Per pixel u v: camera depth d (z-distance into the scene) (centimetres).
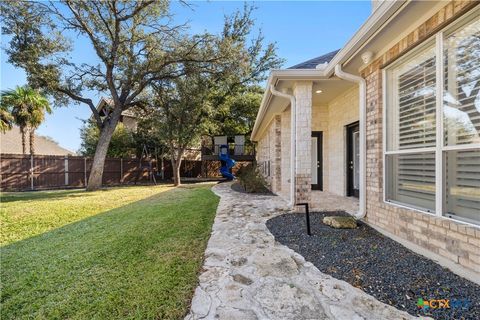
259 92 2175
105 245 391
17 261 337
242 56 1340
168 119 1456
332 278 271
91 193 1127
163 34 1276
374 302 227
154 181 1814
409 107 367
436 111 307
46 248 388
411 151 356
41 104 1652
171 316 215
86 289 260
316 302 231
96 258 339
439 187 300
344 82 616
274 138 948
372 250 341
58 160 1498
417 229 331
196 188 1266
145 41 1271
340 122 789
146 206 736
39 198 972
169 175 2042
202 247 372
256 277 279
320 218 508
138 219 561
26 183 1388
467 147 267
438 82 302
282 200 789
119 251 362
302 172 584
